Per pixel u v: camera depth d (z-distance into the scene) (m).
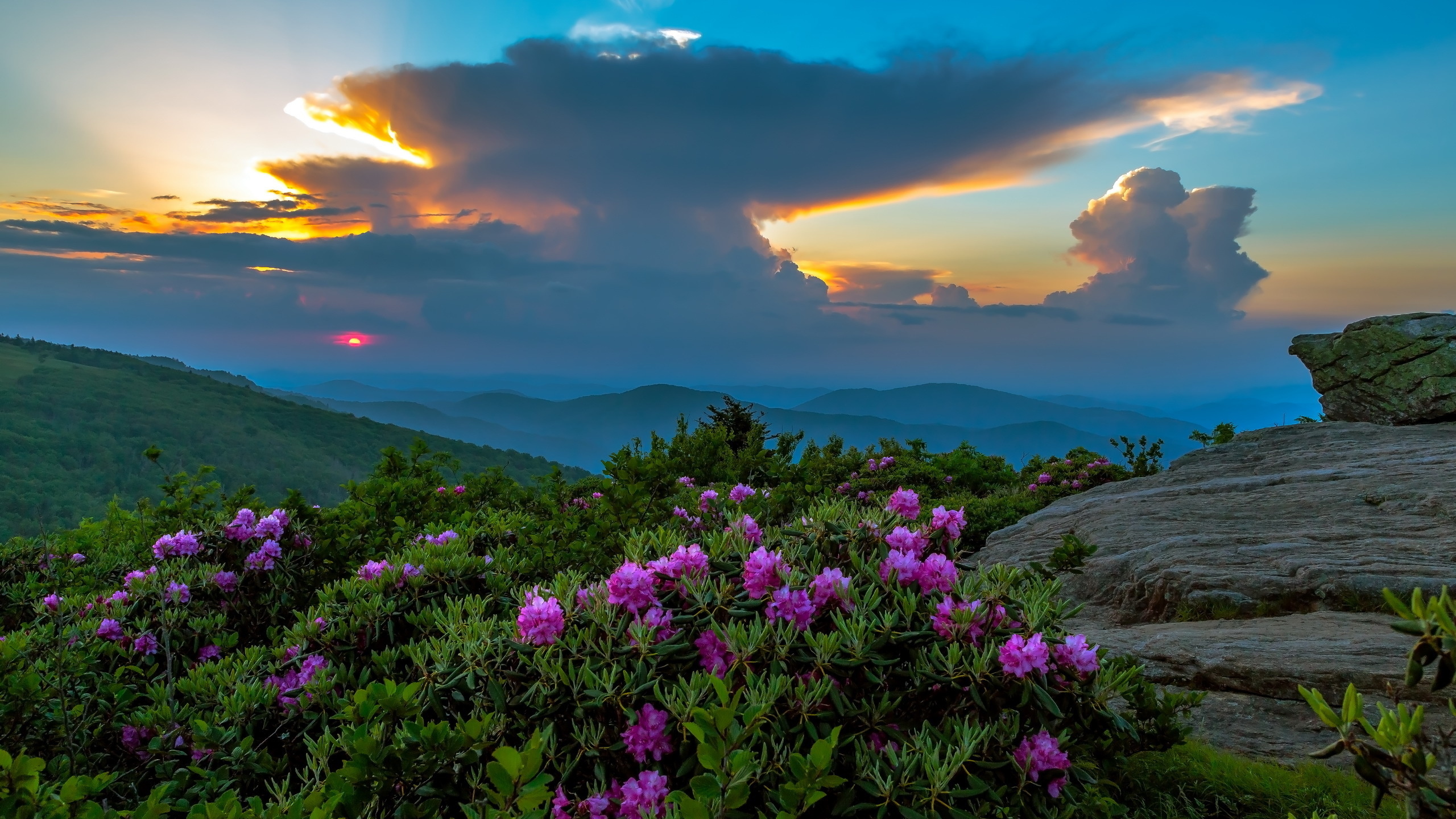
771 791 2.29
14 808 2.39
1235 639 6.06
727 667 2.85
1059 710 2.72
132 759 3.73
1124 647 6.38
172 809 2.94
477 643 3.11
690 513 7.39
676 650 2.85
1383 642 5.58
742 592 3.11
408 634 4.23
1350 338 14.61
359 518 6.32
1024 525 11.33
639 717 2.70
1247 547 7.80
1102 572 8.51
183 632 4.65
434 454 8.61
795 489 7.71
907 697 2.88
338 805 2.52
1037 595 3.18
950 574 3.24
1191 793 4.18
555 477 9.72
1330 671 5.28
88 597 4.99
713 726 2.09
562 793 2.64
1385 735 1.61
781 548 3.55
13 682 3.52
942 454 16.30
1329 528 7.98
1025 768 2.62
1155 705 3.89
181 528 6.44
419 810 2.48
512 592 4.41
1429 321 13.77
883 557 3.46
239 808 2.36
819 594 3.07
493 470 9.28
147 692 4.18
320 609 4.38
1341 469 9.83
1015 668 2.71
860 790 2.47
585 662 2.84
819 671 2.78
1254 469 11.27
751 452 14.52
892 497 4.17
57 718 3.64
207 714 3.76
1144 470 14.43
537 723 2.79
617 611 3.09
